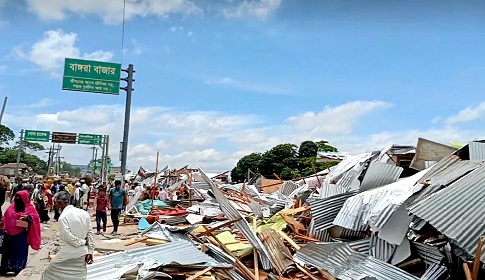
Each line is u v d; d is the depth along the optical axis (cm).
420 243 701
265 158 5016
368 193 782
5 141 7806
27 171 5484
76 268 585
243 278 747
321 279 739
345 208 807
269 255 816
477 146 804
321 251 811
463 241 504
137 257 754
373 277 674
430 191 662
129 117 2130
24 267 864
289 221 1026
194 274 705
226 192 1931
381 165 921
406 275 667
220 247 876
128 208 2020
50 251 1054
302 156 4888
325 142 4944
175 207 2077
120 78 2105
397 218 695
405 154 1092
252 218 1262
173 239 976
